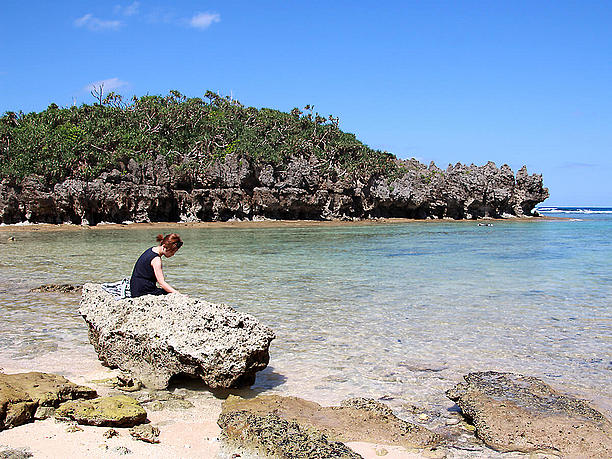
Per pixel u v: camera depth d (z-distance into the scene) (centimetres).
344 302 1395
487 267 2245
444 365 846
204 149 8762
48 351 912
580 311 1274
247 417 594
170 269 2147
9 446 521
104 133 7775
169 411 650
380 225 7856
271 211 8219
